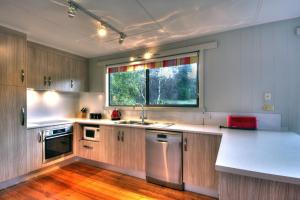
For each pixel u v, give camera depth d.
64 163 3.39
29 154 2.66
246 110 2.47
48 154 2.94
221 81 2.63
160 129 2.56
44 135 2.88
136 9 1.91
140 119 3.39
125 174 2.98
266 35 2.34
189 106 2.94
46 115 3.54
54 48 3.28
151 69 3.37
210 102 2.72
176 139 2.42
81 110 4.12
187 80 2.99
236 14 2.06
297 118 2.20
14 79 2.46
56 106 3.74
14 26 2.35
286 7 1.91
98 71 3.93
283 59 2.25
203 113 2.78
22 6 1.84
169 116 3.08
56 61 3.33
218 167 0.96
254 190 0.90
